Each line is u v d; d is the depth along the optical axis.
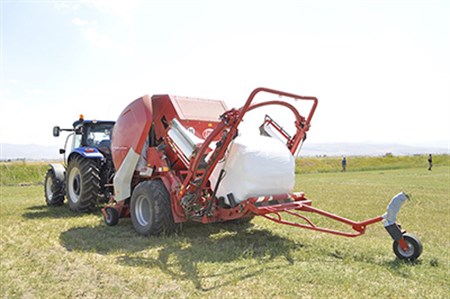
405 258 4.58
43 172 24.61
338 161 45.03
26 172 24.00
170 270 4.32
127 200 7.09
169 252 5.05
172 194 5.95
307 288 3.71
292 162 5.77
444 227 7.07
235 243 5.56
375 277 4.02
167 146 6.42
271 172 5.43
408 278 4.01
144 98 6.57
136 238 5.90
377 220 4.80
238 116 5.06
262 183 5.35
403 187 15.41
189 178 5.57
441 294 3.56
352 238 5.98
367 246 5.27
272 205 5.28
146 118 6.43
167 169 6.15
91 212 8.59
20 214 8.34
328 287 3.72
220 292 3.62
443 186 15.80
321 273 4.09
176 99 6.66
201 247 5.30
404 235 4.60
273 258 4.76
